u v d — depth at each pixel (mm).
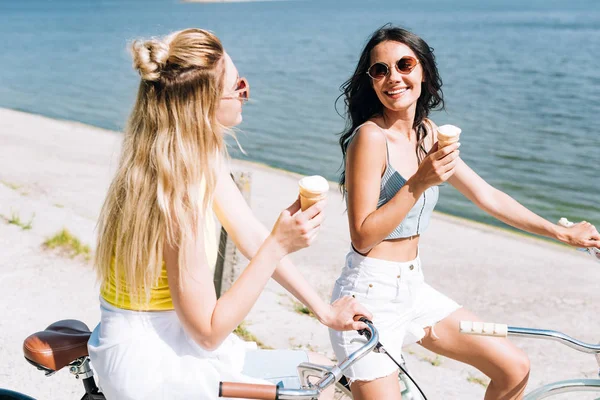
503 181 13617
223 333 2221
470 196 3238
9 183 9445
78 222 7562
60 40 48062
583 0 106062
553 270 7344
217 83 2242
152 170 2205
